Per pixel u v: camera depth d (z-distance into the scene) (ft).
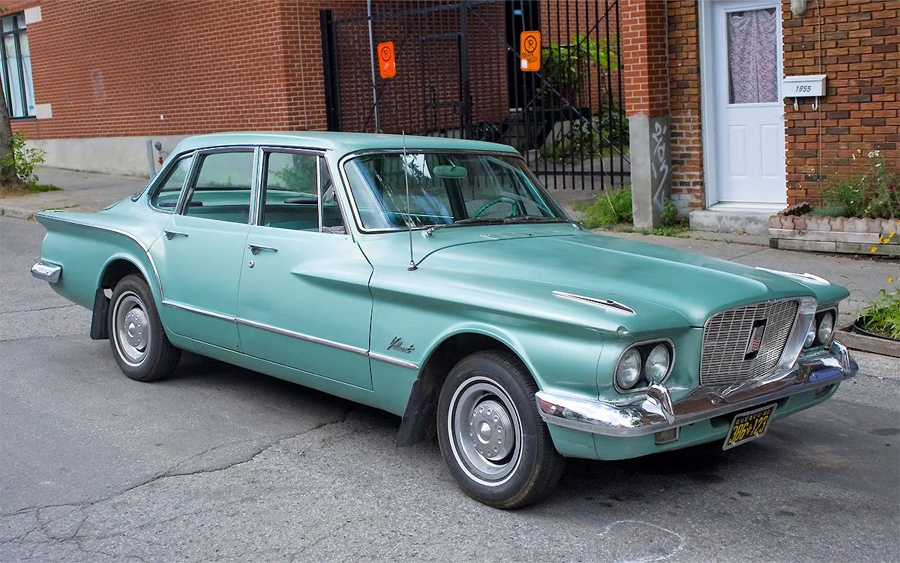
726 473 16.89
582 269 15.81
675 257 17.13
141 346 22.47
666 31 37.93
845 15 32.86
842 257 32.42
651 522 14.88
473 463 15.71
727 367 14.93
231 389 22.09
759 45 36.52
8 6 76.43
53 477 17.07
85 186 63.10
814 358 16.43
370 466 17.40
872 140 33.14
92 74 69.46
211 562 13.87
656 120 38.09
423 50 56.13
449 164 19.17
